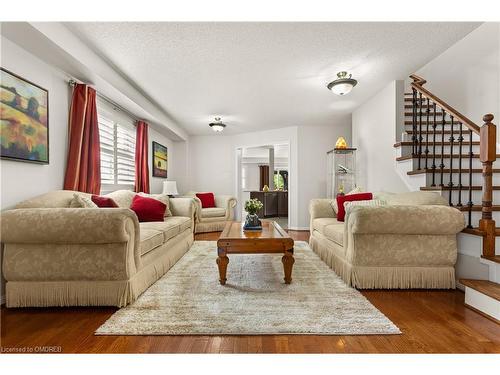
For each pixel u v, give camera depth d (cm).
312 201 403
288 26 235
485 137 219
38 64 245
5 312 189
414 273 233
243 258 338
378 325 166
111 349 145
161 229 279
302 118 549
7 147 209
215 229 558
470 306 195
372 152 429
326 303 199
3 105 205
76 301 195
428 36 253
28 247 194
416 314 185
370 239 233
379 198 303
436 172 294
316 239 366
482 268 217
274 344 149
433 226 224
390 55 289
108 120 381
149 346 147
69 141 284
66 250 195
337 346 147
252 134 675
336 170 497
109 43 260
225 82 361
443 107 280
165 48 271
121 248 196
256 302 201
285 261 243
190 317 176
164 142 613
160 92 399
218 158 707
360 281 232
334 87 335
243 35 249
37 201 217
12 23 194
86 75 284
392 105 370
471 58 371
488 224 215
